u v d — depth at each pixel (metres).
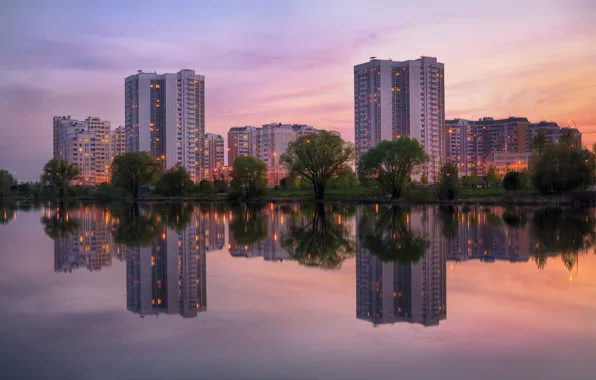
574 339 13.90
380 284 21.67
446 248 33.09
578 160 89.88
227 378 11.36
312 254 30.78
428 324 15.45
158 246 35.47
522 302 18.23
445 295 19.48
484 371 11.71
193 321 15.91
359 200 109.12
